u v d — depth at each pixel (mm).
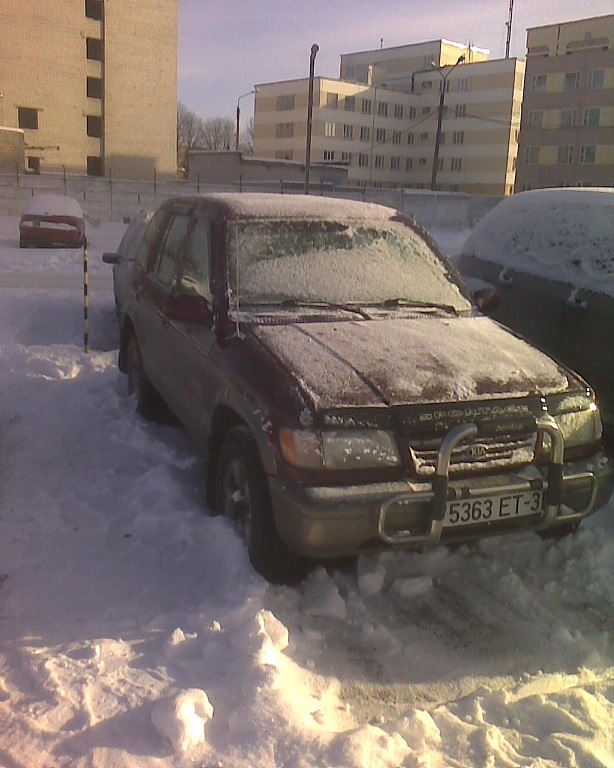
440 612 3658
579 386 3910
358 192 43062
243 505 3992
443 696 3084
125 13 54250
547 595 3840
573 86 60969
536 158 63844
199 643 3199
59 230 21250
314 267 4633
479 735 2828
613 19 58250
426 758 2650
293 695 2885
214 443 4328
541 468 3637
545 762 2711
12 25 49906
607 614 3695
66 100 53000
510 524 3598
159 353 5438
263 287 4422
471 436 3498
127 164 56688
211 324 4312
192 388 4602
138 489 4805
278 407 3490
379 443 3402
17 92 50969
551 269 5918
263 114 88312
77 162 54375
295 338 3949
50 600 3580
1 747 2547
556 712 2984
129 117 56062
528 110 63812
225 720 2742
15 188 33938
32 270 17172
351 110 84500
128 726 2680
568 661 3324
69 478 5062
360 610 3623
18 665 3043
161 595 3652
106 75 54406
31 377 7410
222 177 55281
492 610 3688
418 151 89562
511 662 3305
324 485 3350
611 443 5586
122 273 9312
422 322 4336
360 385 3529
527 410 3609
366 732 2688
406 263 4891
